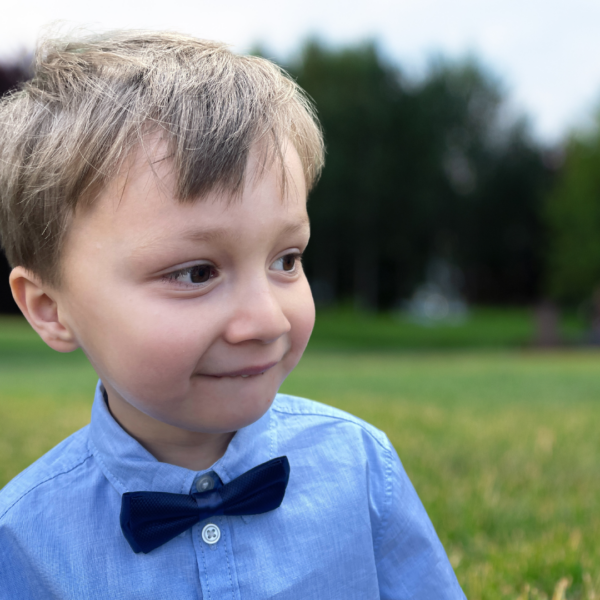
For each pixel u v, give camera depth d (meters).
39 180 1.02
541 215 34.91
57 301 1.10
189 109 0.95
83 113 0.99
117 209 0.94
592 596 1.96
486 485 2.91
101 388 1.32
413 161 32.16
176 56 1.09
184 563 1.21
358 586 1.34
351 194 30.45
